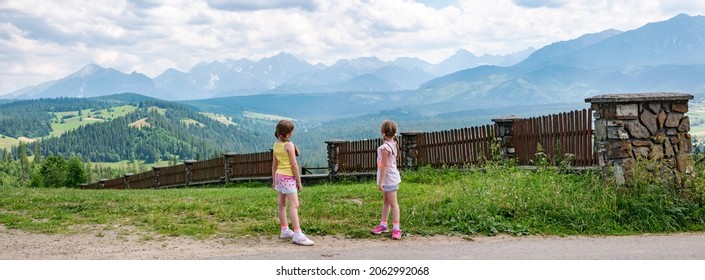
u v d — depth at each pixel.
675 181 11.38
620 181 11.37
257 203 14.12
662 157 11.45
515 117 16.84
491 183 12.45
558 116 15.10
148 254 8.70
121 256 8.56
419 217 11.19
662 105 11.53
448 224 10.71
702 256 8.20
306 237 9.75
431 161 20.39
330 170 24.42
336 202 13.98
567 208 10.88
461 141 18.84
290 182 9.63
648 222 10.41
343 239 9.84
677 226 10.42
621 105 11.44
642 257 8.17
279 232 10.32
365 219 11.30
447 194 12.98
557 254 8.41
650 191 11.05
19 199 16.08
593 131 13.98
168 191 21.34
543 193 11.50
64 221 11.93
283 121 9.73
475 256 8.34
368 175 22.06
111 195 18.14
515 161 16.78
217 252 8.81
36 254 8.78
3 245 9.45
